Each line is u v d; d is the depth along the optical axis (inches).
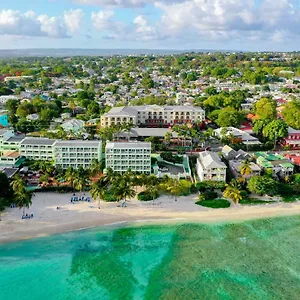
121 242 5772.6
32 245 5629.9
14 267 5147.6
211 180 7416.3
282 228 6210.6
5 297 4630.9
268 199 7126.0
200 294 4699.8
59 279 4950.8
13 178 7032.5
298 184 7347.4
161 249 5615.2
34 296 4655.5
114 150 7815.0
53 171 7810.0
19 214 6397.6
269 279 4980.3
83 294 4694.9
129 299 4616.1
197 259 5388.8
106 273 5083.7
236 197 6756.9
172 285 4859.7
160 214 6560.0
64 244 5684.1
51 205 6737.2
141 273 5088.6
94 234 5949.8
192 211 6678.2
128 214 6530.5
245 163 7564.0
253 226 6259.8
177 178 7721.5
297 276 5044.3
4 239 5723.4
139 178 7111.2
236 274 5073.8
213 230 6127.0
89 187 7317.9
